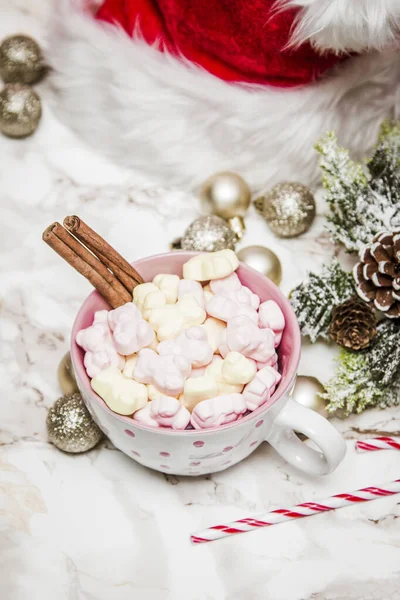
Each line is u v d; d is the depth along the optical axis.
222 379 0.47
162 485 0.51
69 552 0.48
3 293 0.58
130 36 0.59
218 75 0.58
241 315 0.48
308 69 0.57
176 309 0.49
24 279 0.59
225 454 0.47
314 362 0.56
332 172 0.56
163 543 0.49
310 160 0.61
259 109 0.58
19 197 0.63
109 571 0.48
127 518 0.50
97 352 0.47
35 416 0.54
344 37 0.52
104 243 0.49
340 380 0.52
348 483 0.52
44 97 0.67
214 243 0.57
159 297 0.49
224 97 0.58
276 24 0.54
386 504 0.50
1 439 0.52
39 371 0.55
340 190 0.56
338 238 0.56
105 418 0.46
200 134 0.60
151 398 0.47
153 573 0.48
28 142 0.65
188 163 0.62
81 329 0.49
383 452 0.52
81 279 0.59
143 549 0.49
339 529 0.50
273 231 0.61
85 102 0.63
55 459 0.52
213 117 0.59
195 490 0.51
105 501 0.50
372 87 0.58
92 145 0.65
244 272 0.51
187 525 0.50
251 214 0.63
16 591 0.47
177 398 0.47
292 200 0.59
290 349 0.49
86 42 0.60
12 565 0.48
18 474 0.51
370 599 0.47
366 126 0.60
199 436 0.45
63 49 0.62
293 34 0.53
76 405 0.50
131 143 0.62
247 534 0.49
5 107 0.63
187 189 0.64
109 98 0.61
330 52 0.55
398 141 0.58
